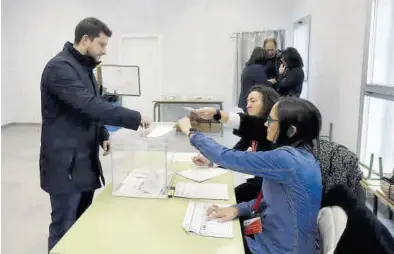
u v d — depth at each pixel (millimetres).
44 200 3252
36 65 6828
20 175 3943
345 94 3135
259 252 1311
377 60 2645
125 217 1372
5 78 6730
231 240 1210
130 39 6680
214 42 6527
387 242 1096
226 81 6621
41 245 2469
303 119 1291
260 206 1437
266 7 6293
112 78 4109
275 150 1296
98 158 1925
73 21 6652
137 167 1782
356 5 2873
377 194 2068
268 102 1911
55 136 1745
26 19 6684
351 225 1153
